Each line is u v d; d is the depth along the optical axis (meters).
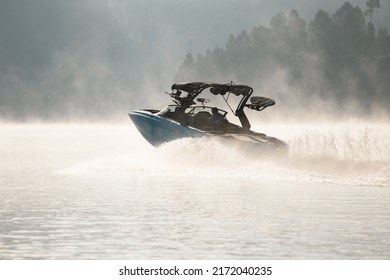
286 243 31.44
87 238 32.34
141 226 35.22
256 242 31.62
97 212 39.53
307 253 29.64
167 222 36.38
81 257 28.97
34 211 39.75
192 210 40.34
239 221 36.72
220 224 35.81
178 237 32.62
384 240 32.06
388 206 42.12
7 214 38.69
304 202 43.78
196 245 31.00
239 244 31.20
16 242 31.47
